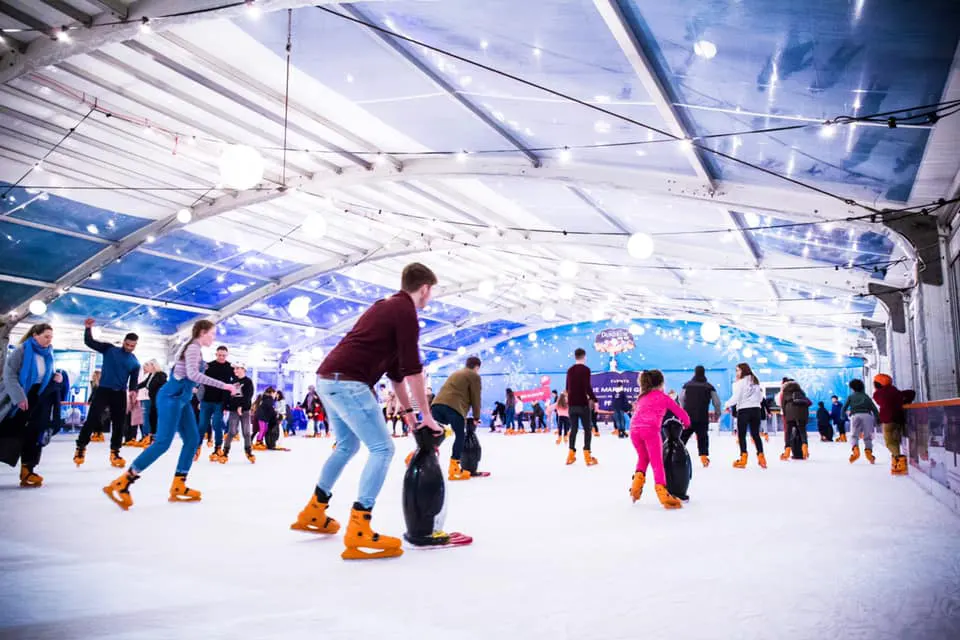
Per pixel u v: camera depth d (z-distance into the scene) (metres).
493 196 11.34
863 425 8.20
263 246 15.33
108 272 14.44
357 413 2.74
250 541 3.00
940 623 1.78
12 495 4.64
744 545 2.90
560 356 25.75
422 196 12.00
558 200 10.18
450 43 5.49
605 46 4.82
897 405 6.61
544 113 6.70
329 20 5.82
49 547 2.86
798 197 7.44
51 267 13.46
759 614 1.87
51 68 7.99
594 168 8.23
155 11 6.19
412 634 1.71
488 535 3.14
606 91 5.67
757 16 3.94
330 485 3.22
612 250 12.49
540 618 1.84
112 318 16.38
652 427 4.19
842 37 3.99
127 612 1.91
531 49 5.21
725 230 9.16
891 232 7.38
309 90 8.11
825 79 4.57
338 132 9.30
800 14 3.81
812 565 2.50
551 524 3.46
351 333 2.88
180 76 8.28
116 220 12.84
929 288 7.24
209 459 8.20
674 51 4.67
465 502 4.32
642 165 7.68
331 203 12.84
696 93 5.30
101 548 2.84
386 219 14.10
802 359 21.62
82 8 6.50
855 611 1.90
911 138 5.37
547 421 25.50
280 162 11.14
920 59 4.09
